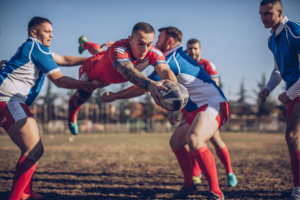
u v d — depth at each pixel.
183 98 2.66
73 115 4.56
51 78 3.15
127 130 36.41
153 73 3.60
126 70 2.75
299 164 3.15
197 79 3.51
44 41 3.26
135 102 40.31
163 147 11.91
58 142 15.30
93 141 16.23
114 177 5.14
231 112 41.16
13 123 2.96
